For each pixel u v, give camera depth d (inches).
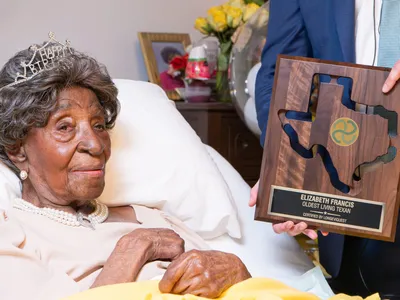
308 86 60.1
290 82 60.2
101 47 106.4
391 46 66.3
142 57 111.4
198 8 118.7
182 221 71.4
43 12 99.7
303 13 71.0
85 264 55.1
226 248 72.7
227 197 72.7
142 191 68.1
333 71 59.9
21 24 97.7
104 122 58.9
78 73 56.2
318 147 63.5
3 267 50.4
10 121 55.6
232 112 104.0
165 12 114.1
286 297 48.0
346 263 73.7
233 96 96.7
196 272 48.8
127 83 76.4
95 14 105.3
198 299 46.0
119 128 70.4
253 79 92.1
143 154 70.0
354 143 59.7
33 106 54.9
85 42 104.6
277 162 60.3
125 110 72.2
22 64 55.9
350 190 60.2
